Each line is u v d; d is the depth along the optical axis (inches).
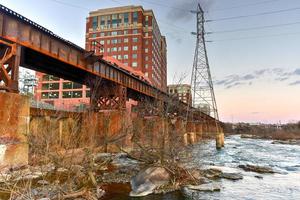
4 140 647.1
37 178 479.2
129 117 1282.0
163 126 769.6
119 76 1501.0
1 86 698.8
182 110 1487.5
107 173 732.0
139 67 4773.6
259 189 618.8
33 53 1027.9
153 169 638.5
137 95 1931.6
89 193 446.0
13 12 792.3
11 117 674.2
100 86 1488.7
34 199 360.8
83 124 1004.6
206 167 869.2
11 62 777.6
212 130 3526.1
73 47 1107.9
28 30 860.0
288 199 544.1
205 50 2166.6
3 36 761.6
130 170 775.7
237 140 3425.2
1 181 440.1
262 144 2573.8
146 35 4985.2
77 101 3235.7
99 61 1301.7
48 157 486.0
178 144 732.0
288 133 4630.9
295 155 1469.0
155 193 555.2
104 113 1275.8
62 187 441.4
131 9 4972.9
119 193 546.0
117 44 4921.3
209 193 570.9
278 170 903.7
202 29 2187.5
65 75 1389.0
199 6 2206.0
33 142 524.4
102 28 5044.3
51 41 975.6
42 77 3408.0
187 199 522.9
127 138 1080.8
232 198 541.3
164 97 1250.0
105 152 1080.2
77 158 554.3
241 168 922.1
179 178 653.9
